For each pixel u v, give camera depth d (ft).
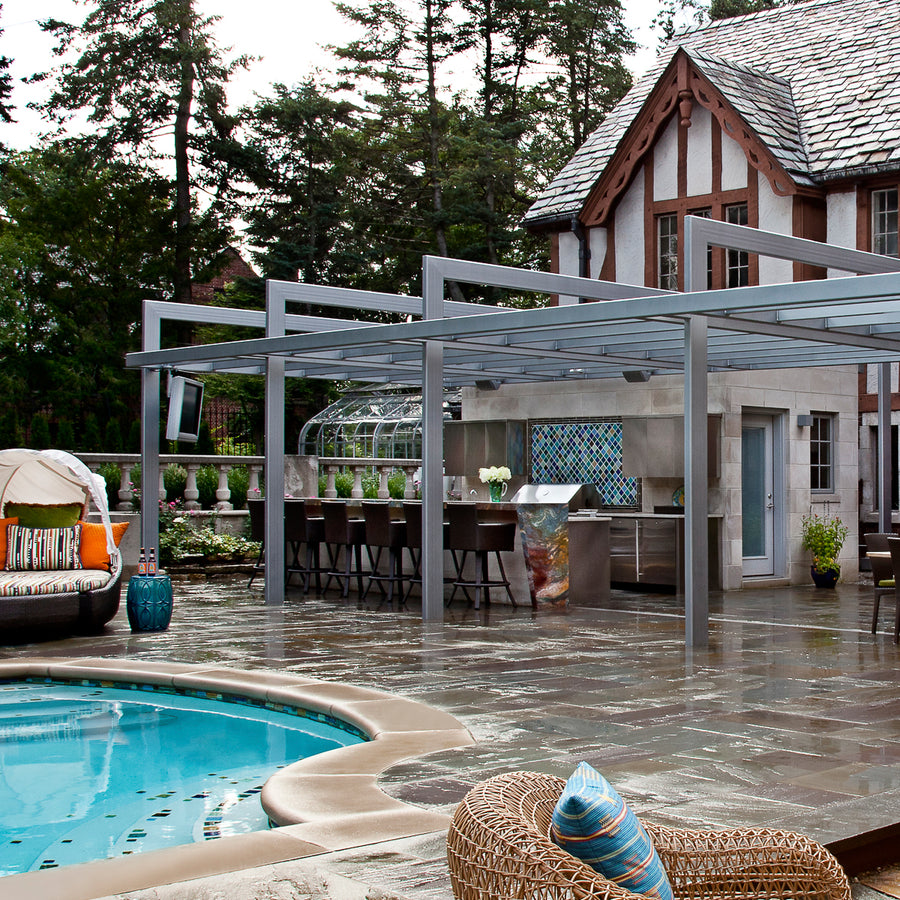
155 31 91.20
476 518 38.96
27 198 89.56
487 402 54.85
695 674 25.89
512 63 109.91
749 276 51.75
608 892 7.27
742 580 47.62
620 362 42.55
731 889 8.96
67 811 16.55
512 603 40.11
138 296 87.10
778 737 19.19
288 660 27.94
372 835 13.29
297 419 100.89
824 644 30.81
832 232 50.24
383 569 45.78
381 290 104.47
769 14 63.98
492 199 103.71
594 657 28.48
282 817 14.38
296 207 99.25
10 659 28.12
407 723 20.17
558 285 37.19
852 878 13.25
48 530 34.45
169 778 18.49
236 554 52.65
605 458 50.78
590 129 110.63
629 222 55.72
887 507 48.65
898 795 15.24
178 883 11.67
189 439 43.75
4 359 82.23
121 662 27.14
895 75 52.44
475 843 7.90
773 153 49.29
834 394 51.06
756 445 48.96
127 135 91.66
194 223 95.20
